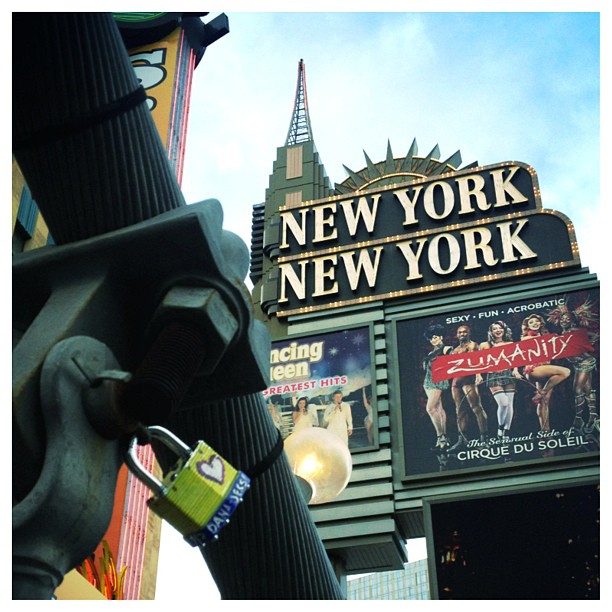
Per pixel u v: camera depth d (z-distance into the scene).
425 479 36.06
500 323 39.69
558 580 31.56
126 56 9.71
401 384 39.22
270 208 49.69
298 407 40.00
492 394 37.56
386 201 47.44
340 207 47.94
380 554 35.94
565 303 39.44
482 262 43.09
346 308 43.41
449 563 32.81
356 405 39.28
